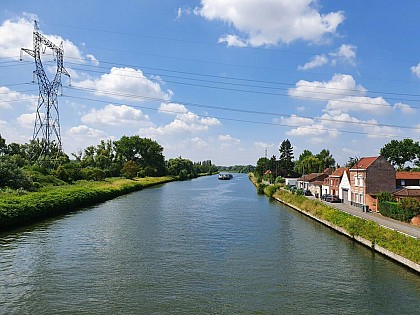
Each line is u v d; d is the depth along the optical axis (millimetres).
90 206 63750
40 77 84438
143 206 64688
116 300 20438
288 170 156125
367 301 20719
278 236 38656
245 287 22734
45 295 21078
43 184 70188
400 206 43156
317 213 49625
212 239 36594
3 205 41031
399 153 104375
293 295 21469
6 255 29516
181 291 21922
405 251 27453
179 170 195375
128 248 32312
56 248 31953
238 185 141875
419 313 19234
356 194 61375
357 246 34062
